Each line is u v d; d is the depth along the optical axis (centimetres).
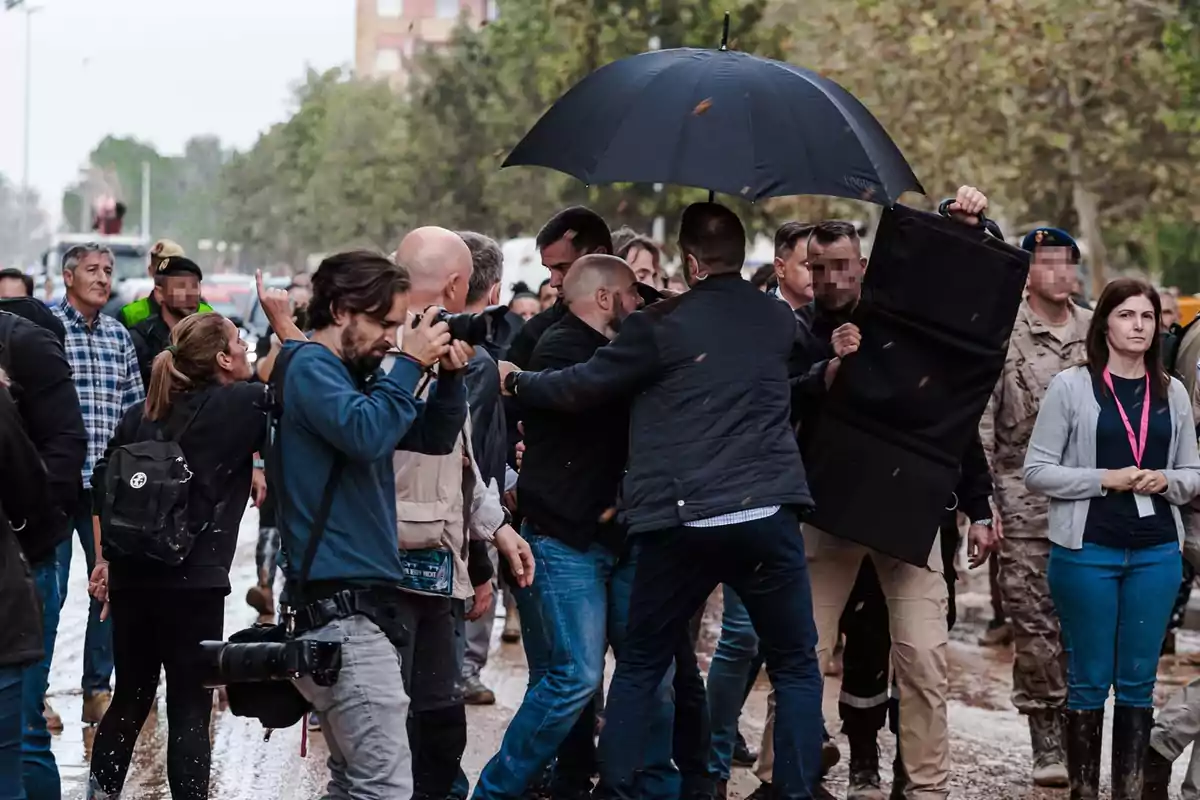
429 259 902
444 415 802
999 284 980
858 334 988
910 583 1032
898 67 4112
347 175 10506
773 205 5050
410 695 881
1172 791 1146
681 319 902
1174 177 4478
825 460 998
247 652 748
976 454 1058
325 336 792
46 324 1105
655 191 5069
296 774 1184
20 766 780
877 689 1106
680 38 4672
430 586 866
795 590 905
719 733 1071
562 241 1038
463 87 7175
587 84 955
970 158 4181
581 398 911
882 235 988
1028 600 1166
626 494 909
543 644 967
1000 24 3966
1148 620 1046
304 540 768
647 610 912
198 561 951
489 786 955
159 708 1380
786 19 4666
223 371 965
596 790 926
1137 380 1060
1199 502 1100
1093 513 1044
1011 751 1255
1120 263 6731
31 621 778
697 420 895
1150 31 4088
